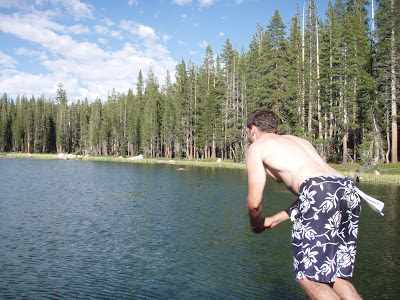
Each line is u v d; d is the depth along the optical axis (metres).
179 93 68.69
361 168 32.84
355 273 6.96
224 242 9.42
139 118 81.31
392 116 33.31
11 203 15.89
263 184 2.19
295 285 6.40
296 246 2.10
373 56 38.16
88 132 96.25
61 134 97.94
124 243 9.42
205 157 62.59
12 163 51.62
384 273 6.96
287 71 42.78
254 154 2.28
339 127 42.53
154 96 76.19
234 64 59.16
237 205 15.57
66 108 106.75
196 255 8.29
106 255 8.37
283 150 2.23
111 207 15.05
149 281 6.65
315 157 2.31
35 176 30.06
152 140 73.31
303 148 2.32
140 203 16.12
